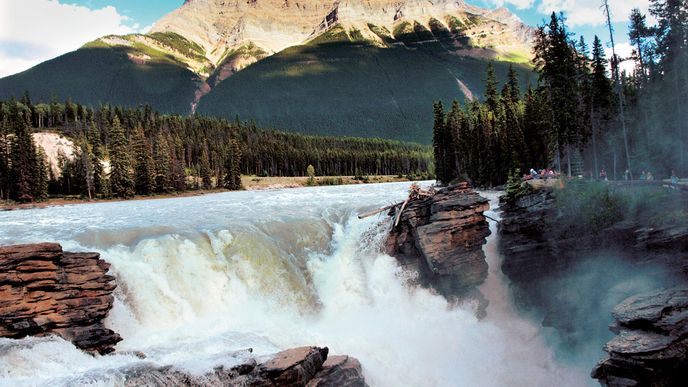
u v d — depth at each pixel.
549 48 56.94
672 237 26.41
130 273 27.28
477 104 95.31
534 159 70.38
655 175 53.56
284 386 18.17
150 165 101.81
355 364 21.72
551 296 32.91
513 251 34.44
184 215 46.69
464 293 33.41
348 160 194.38
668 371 19.44
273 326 27.12
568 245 32.38
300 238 35.97
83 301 22.53
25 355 19.52
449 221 33.31
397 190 86.62
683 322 20.28
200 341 23.38
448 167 89.88
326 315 30.81
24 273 21.47
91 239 32.28
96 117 183.38
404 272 34.34
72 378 17.16
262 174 172.75
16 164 89.88
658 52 52.59
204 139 168.62
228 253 31.91
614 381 20.30
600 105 57.72
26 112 172.00
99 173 97.75
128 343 23.59
